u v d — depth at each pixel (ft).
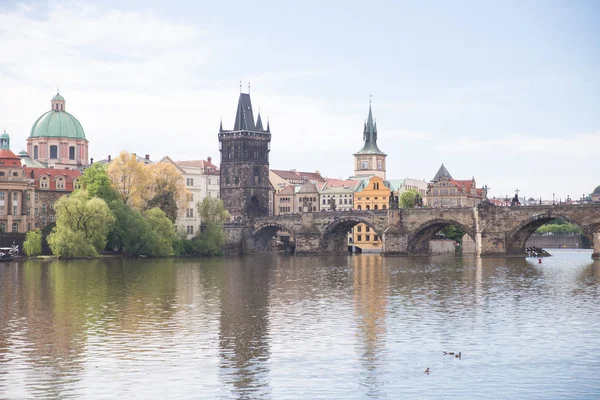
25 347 292.61
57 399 231.50
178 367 264.11
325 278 576.20
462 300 426.10
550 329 329.31
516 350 288.30
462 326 336.29
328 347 293.23
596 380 250.37
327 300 426.92
